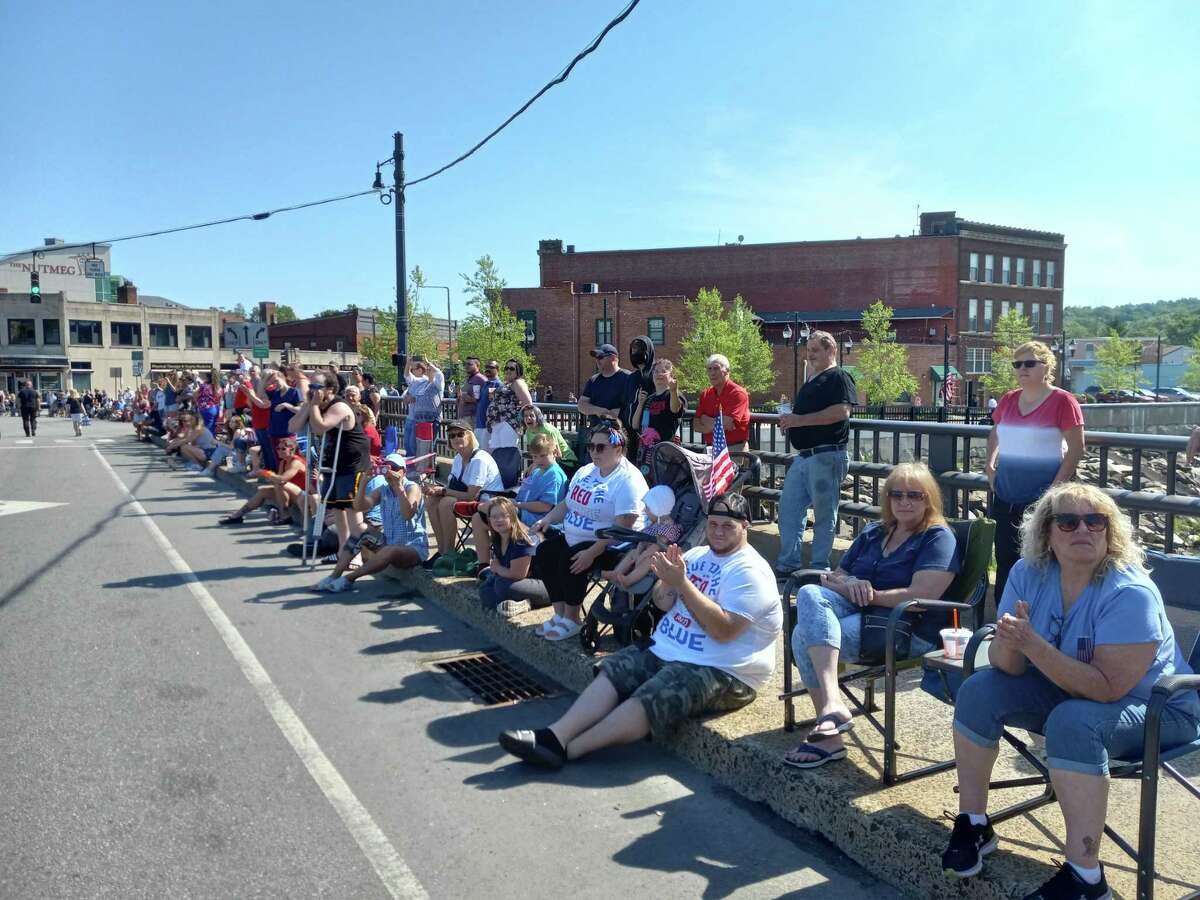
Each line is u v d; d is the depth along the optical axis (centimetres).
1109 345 6181
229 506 1296
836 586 411
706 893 321
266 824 373
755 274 6731
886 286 6431
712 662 436
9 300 6881
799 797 368
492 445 877
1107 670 285
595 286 5756
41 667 574
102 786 408
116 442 2625
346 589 782
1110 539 302
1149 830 266
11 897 320
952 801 345
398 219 1694
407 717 494
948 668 332
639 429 793
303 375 1224
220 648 617
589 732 427
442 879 332
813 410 623
